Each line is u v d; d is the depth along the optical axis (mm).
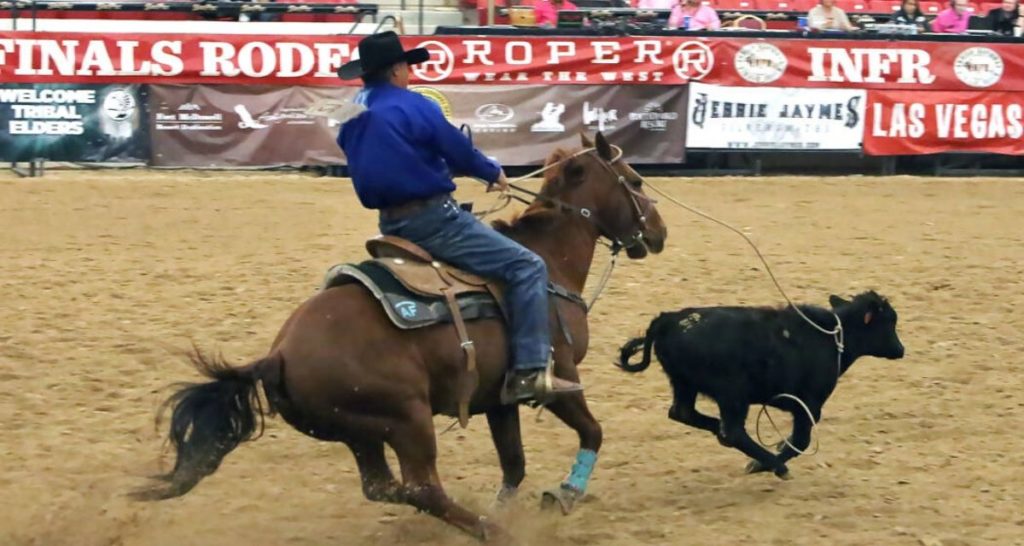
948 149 26656
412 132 8484
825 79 26016
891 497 10281
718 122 25719
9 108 23391
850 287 17125
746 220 21469
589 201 9812
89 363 13352
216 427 7797
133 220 20203
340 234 19547
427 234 8648
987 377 13688
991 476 10797
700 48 25500
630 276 17438
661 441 11734
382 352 8125
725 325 10219
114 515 9547
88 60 23578
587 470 9531
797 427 10578
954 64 26484
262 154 24328
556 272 9578
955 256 19141
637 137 25453
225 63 24016
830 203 23281
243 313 15281
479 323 8602
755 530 9492
